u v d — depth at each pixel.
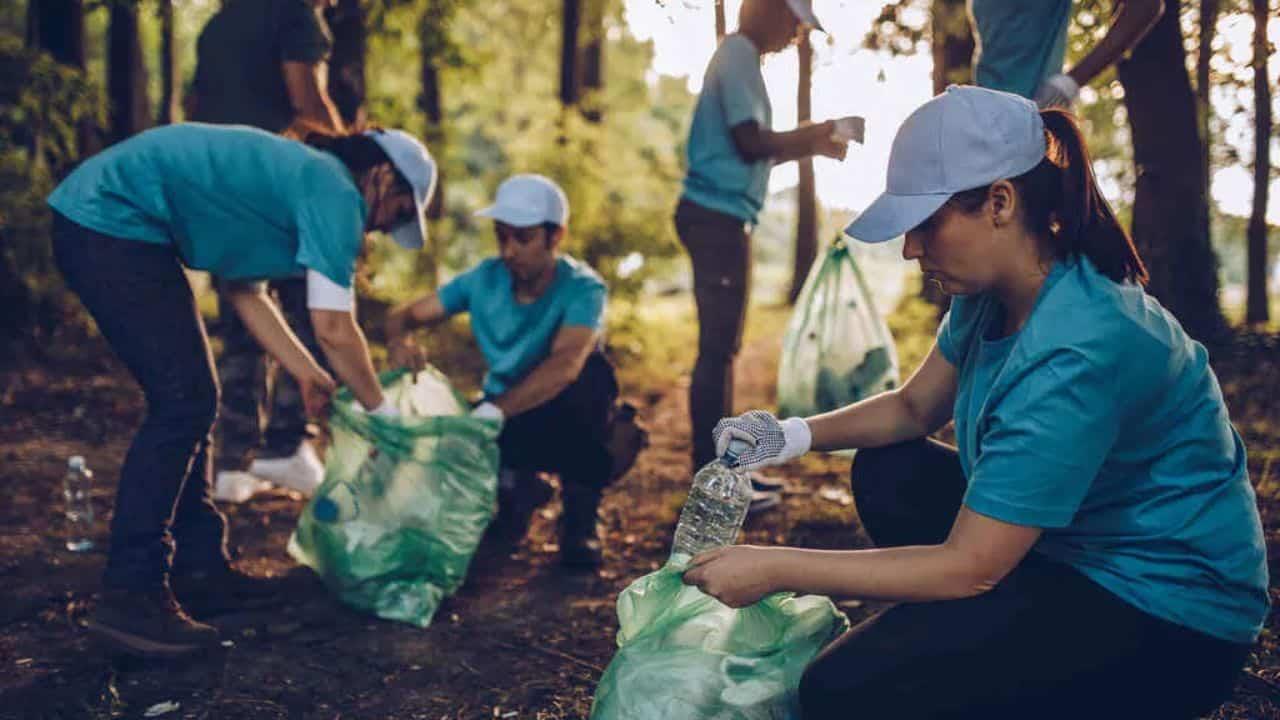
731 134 4.16
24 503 4.69
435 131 12.13
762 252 35.28
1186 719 1.96
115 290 2.94
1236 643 1.88
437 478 3.33
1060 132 1.87
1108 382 1.76
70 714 2.75
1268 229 11.19
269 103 4.35
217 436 4.75
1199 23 7.43
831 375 4.21
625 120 15.50
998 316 2.04
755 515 4.46
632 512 4.70
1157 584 1.84
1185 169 7.47
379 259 11.16
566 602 3.57
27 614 3.40
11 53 8.15
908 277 13.14
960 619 1.91
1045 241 1.86
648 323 13.06
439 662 3.09
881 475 2.38
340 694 2.89
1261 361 7.07
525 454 3.88
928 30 5.92
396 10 9.81
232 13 4.36
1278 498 4.06
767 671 2.13
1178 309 7.37
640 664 2.11
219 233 3.06
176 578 3.52
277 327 3.29
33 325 8.69
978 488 1.81
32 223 8.70
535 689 2.93
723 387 4.42
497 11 21.31
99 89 8.67
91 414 6.82
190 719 2.73
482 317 3.91
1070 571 1.91
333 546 3.36
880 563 1.87
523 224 3.63
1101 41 3.58
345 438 3.37
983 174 1.79
